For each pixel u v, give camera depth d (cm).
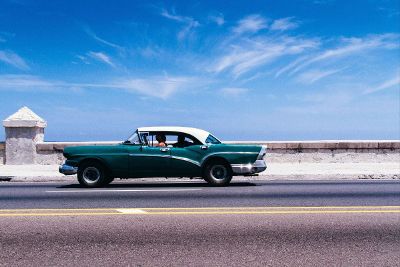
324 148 1955
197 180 1385
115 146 1176
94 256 482
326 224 648
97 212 756
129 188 1142
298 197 962
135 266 447
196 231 603
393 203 870
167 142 1203
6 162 1944
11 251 502
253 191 1074
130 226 636
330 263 456
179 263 456
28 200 929
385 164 1866
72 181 1398
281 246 522
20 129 1948
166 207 816
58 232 598
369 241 546
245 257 477
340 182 1323
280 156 1948
